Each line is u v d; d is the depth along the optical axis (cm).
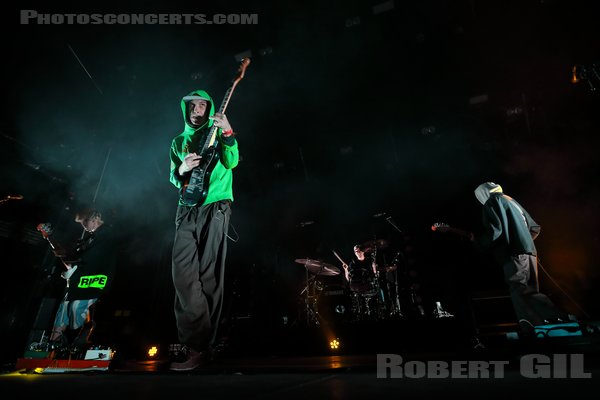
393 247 848
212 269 214
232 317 717
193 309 195
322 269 698
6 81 516
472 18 696
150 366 202
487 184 352
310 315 665
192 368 182
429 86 831
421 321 420
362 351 416
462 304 563
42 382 123
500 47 728
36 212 514
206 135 247
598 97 680
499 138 830
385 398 77
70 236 538
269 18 694
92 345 317
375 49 767
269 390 94
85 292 327
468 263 764
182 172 223
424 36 734
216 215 219
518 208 332
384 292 695
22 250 483
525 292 288
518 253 303
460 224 882
